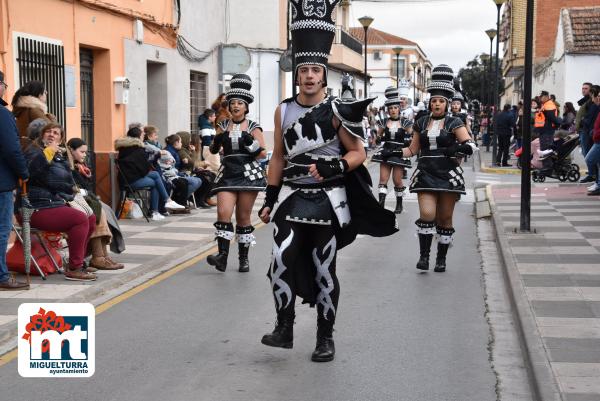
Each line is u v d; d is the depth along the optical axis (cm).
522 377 567
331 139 585
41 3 1190
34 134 884
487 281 894
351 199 605
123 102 1473
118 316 738
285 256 582
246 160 936
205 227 1296
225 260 941
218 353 622
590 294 757
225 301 798
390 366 589
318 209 584
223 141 933
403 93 2536
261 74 2842
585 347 590
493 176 2319
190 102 1988
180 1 1816
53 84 1216
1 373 578
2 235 801
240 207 941
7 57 1088
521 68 4053
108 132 1459
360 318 728
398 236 1225
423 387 544
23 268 876
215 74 2133
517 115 2911
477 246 1132
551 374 531
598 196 1597
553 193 1695
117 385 550
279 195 602
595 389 502
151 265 966
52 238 889
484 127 4391
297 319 729
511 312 754
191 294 830
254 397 524
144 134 1455
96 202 916
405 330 688
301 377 564
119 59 1495
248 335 673
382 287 861
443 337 666
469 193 1831
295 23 586
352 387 543
